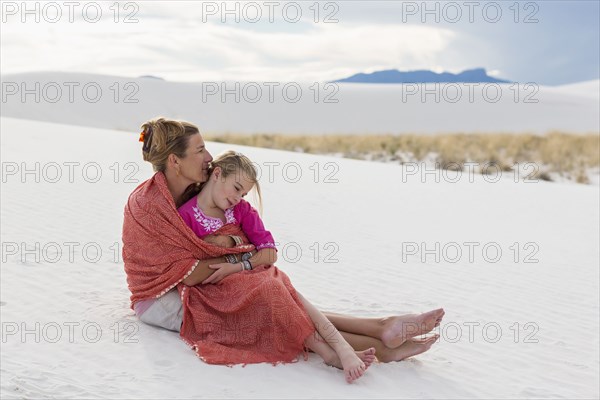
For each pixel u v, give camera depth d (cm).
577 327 718
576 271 980
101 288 694
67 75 6375
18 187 1319
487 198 1714
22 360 511
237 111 5300
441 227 1275
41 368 496
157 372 503
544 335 682
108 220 1065
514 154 3597
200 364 520
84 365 509
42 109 5738
